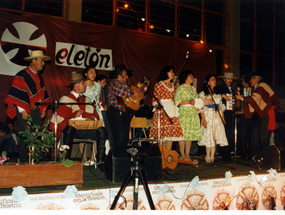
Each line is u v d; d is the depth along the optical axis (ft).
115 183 9.95
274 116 16.11
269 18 28.89
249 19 27.61
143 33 21.44
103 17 20.22
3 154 8.70
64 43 17.16
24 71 12.76
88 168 12.99
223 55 25.43
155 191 10.18
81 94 13.78
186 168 13.39
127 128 12.96
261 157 13.78
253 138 16.24
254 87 17.06
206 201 11.09
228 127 16.94
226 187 11.59
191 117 14.70
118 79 13.25
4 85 15.62
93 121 12.55
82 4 19.45
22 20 16.08
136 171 8.32
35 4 17.84
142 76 19.52
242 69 26.89
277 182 13.06
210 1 25.04
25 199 8.29
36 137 9.58
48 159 11.17
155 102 14.16
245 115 16.14
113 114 12.87
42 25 16.58
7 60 15.69
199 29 24.38
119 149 10.36
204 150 18.90
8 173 8.17
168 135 13.85
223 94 16.24
